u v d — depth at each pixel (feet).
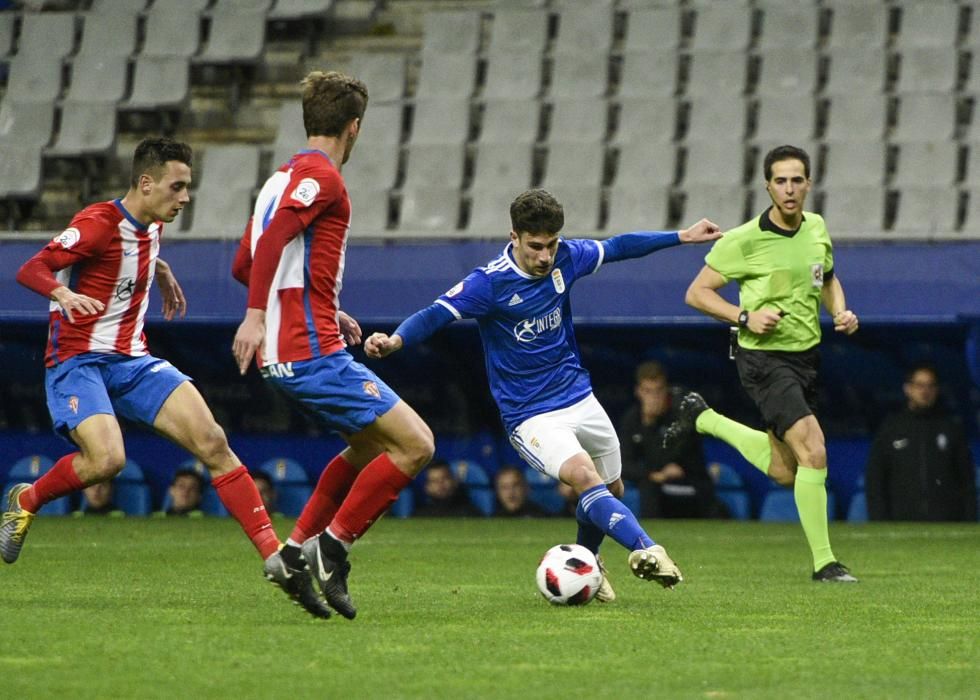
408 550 116.26
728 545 123.65
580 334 166.20
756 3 202.39
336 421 62.95
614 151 192.95
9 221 202.69
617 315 150.71
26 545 116.57
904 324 148.25
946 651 55.31
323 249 62.59
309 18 212.84
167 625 61.21
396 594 78.18
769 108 190.08
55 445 183.52
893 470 156.87
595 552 77.66
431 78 203.31
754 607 71.31
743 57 195.83
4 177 199.11
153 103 205.98
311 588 61.41
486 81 201.77
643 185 187.32
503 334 75.15
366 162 194.80
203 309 156.87
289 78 212.02
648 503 161.99
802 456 89.10
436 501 169.07
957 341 162.09
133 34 212.02
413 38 216.95
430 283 153.58
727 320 90.43
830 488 172.45
